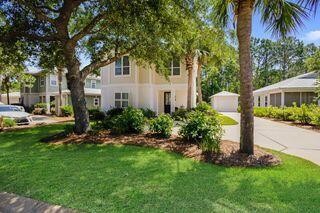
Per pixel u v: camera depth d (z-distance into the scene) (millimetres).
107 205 4523
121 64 23875
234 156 7406
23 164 7234
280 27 8492
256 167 6648
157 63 15078
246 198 4695
